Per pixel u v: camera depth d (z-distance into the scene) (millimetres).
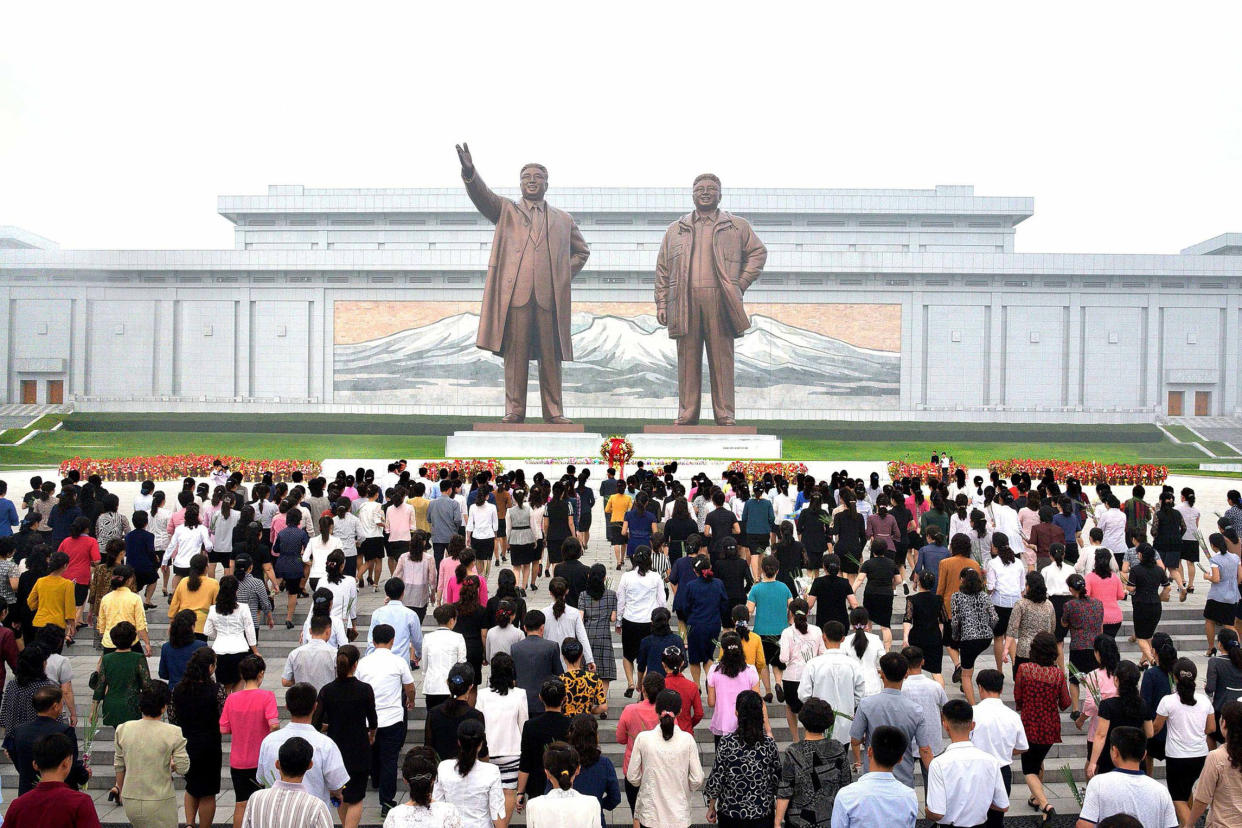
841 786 5672
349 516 11766
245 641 7934
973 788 5469
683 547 11922
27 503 13031
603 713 7328
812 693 7113
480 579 8719
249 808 5113
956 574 9094
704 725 9336
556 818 5039
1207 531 19172
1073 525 12047
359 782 6625
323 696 6621
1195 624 12305
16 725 6750
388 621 7957
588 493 15172
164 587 12461
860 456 47281
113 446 49125
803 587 10195
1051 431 57000
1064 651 10773
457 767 5586
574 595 9586
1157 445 54469
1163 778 8820
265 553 11430
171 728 6180
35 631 9023
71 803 5047
